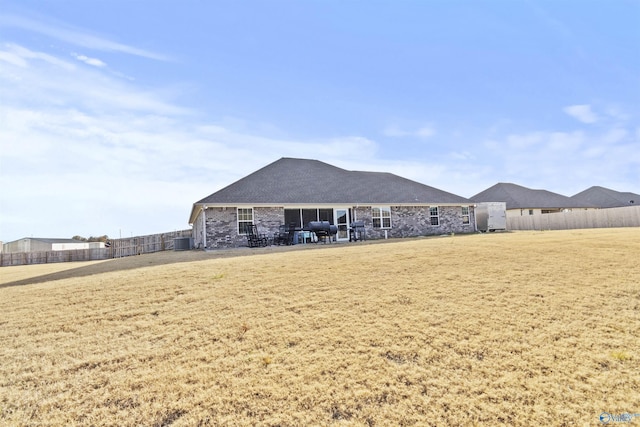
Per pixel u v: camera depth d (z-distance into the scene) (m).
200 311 5.13
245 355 3.80
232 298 5.64
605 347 3.69
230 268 8.00
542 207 34.31
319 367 3.51
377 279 6.43
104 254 24.31
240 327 4.51
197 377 3.41
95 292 6.46
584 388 3.04
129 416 2.88
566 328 4.13
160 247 25.94
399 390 3.10
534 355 3.58
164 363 3.70
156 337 4.33
